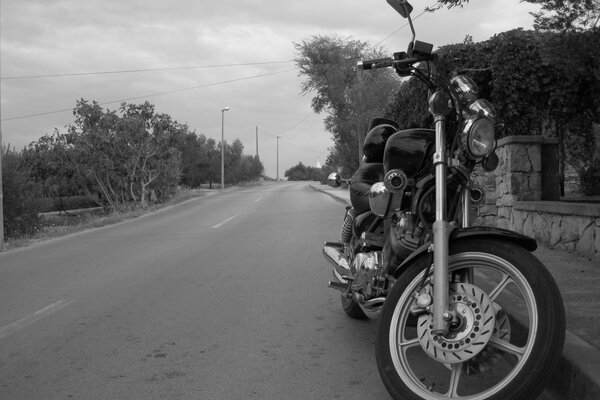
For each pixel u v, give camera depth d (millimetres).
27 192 18750
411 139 4090
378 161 5020
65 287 8500
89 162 27219
